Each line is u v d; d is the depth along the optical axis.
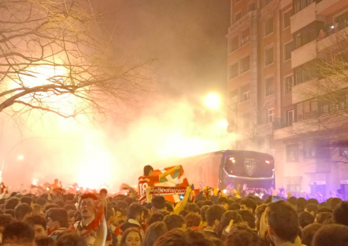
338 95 21.94
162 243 2.32
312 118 29.19
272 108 39.50
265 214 4.05
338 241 2.85
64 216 5.36
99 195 4.14
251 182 22.12
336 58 22.70
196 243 2.31
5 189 14.11
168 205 7.14
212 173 22.98
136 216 5.68
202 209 6.32
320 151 30.12
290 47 37.50
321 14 32.22
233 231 3.61
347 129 26.06
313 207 7.65
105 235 4.03
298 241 3.55
